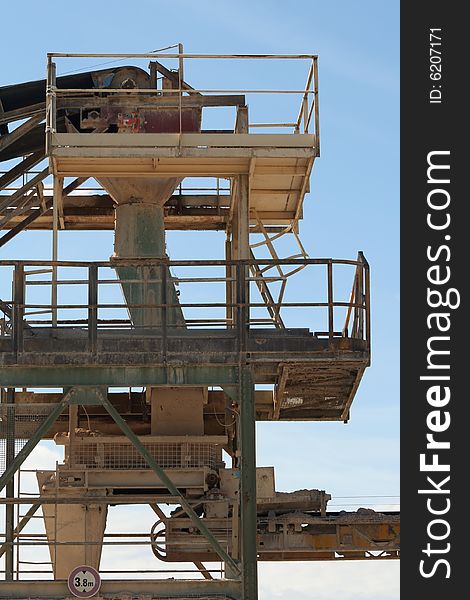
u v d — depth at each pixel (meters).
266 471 36.91
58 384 32.34
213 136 35.06
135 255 36.16
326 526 38.28
